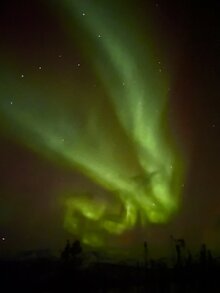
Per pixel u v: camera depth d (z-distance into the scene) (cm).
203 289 2650
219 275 2911
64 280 3197
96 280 3147
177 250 3328
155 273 3109
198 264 3105
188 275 2953
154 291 2723
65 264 3441
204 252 3216
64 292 2953
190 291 2592
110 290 2850
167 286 2808
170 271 3109
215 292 2575
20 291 3130
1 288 3219
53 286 3134
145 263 3372
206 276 2903
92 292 2869
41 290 3077
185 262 3180
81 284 3150
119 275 3281
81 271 3406
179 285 2750
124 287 2931
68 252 3475
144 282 2980
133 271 3359
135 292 2711
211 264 3070
